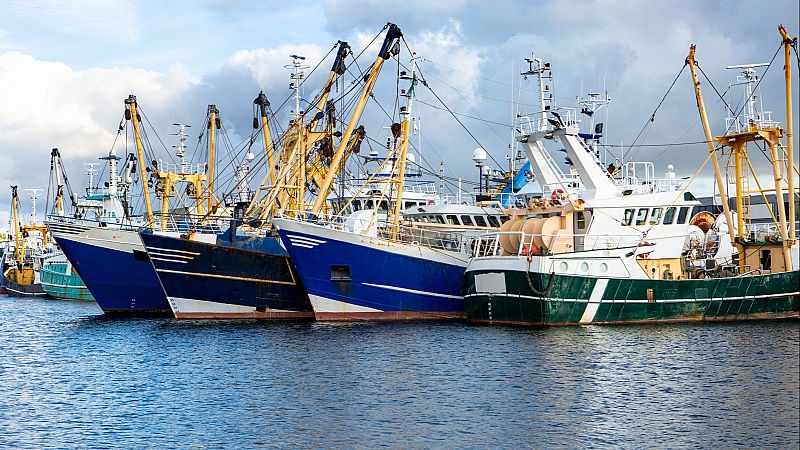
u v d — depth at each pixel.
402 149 44.97
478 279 38.62
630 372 27.17
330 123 51.94
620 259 37.16
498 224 49.88
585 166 41.62
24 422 22.95
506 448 19.84
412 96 45.12
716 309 37.72
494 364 28.97
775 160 38.59
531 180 56.56
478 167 56.88
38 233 106.69
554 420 22.02
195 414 23.38
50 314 55.88
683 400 23.72
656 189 43.88
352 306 41.19
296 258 40.62
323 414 23.02
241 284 43.62
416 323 40.28
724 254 46.84
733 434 20.59
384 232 43.28
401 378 27.25
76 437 21.41
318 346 33.84
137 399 25.42
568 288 36.25
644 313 37.25
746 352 30.00
